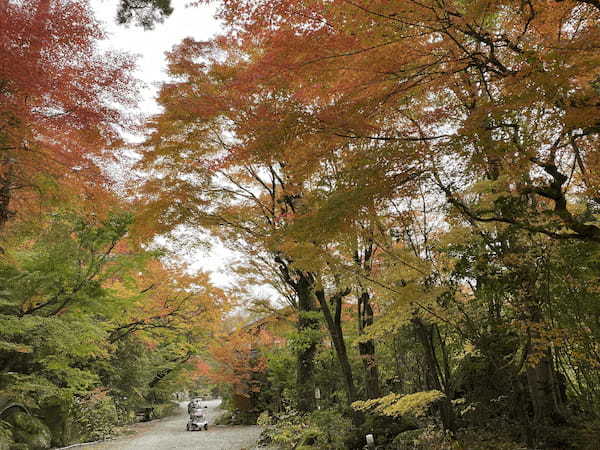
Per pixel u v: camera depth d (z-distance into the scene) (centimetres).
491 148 496
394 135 612
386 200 595
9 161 723
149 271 1457
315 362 1692
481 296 773
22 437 1558
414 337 1124
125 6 914
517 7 484
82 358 1691
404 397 865
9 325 989
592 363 693
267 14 480
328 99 590
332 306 1412
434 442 888
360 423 1136
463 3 530
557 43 445
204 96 718
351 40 466
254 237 1022
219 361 2580
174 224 907
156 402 3834
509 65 564
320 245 804
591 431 732
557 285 711
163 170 936
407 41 476
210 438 1989
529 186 560
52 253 1057
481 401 931
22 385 1258
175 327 1869
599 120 445
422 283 845
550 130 500
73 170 781
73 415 1998
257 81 552
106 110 692
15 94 627
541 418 811
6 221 873
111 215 1088
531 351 732
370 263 985
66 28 613
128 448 1764
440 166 573
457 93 634
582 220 745
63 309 1175
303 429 1328
